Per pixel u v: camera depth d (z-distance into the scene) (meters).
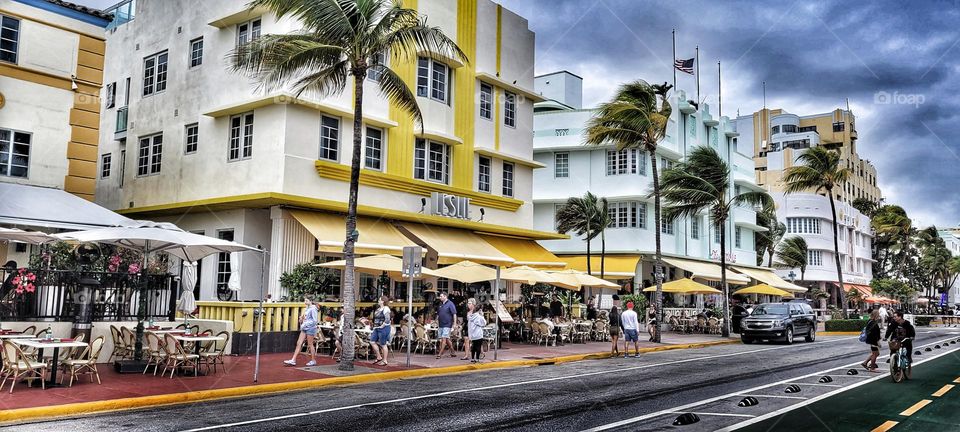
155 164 26.45
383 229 24.38
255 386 13.27
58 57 20.62
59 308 15.36
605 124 28.78
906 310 76.00
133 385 12.90
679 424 10.30
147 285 16.81
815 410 11.68
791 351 25.75
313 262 23.11
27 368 11.89
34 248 21.09
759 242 58.59
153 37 27.31
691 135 45.53
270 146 22.19
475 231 28.92
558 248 42.38
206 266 24.19
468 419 10.54
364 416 10.69
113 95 29.00
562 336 25.64
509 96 31.22
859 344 30.14
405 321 20.95
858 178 91.31
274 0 16.06
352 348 16.39
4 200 17.73
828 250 68.38
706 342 29.27
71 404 10.77
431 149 27.12
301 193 22.22
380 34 16.81
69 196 19.59
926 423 10.53
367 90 24.69
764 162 83.69
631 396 13.24
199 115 24.70
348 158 23.98
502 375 16.89
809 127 92.06
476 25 29.20
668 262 41.41
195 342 15.43
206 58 24.83
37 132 20.08
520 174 31.62
